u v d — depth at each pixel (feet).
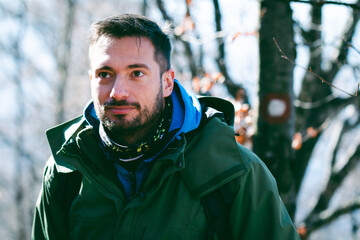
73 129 6.46
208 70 14.03
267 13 8.59
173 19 12.28
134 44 5.59
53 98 43.24
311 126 13.50
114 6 41.68
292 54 8.71
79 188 6.23
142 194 5.73
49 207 6.37
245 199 5.73
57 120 38.86
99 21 5.82
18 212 38.29
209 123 6.00
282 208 6.02
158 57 5.79
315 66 13.69
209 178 5.65
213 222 5.61
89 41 5.91
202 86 12.20
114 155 5.88
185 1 11.83
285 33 8.58
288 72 8.64
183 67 15.12
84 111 6.19
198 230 5.65
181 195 5.72
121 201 5.88
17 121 42.19
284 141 8.73
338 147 16.14
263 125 8.80
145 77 5.59
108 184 5.95
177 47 14.39
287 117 8.70
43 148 43.19
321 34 13.07
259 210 5.77
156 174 5.74
